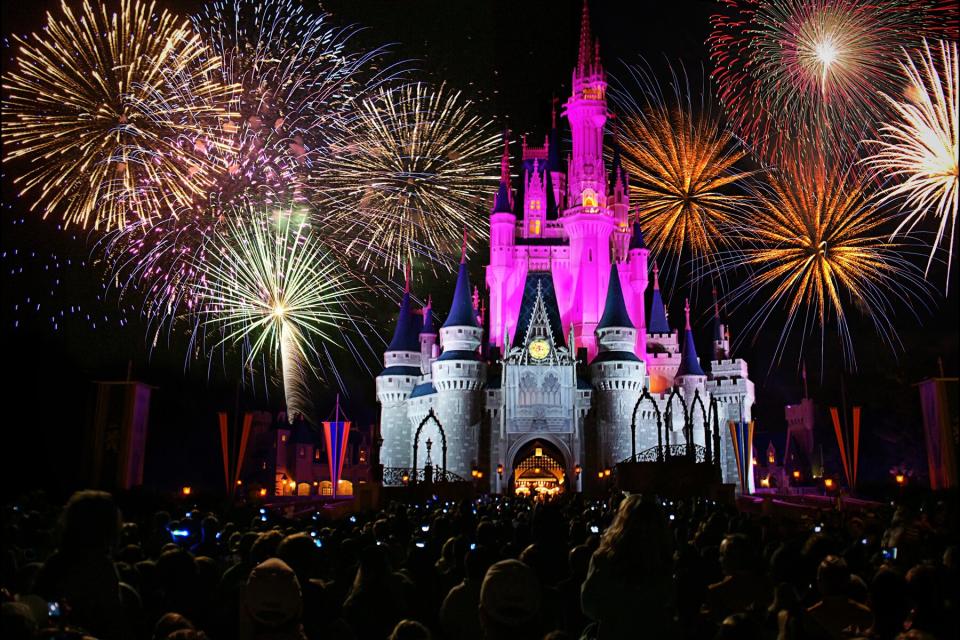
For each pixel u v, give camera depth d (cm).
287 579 847
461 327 11431
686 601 1276
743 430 12044
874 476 10412
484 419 11431
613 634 923
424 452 11888
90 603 892
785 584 1027
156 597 1123
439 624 1195
